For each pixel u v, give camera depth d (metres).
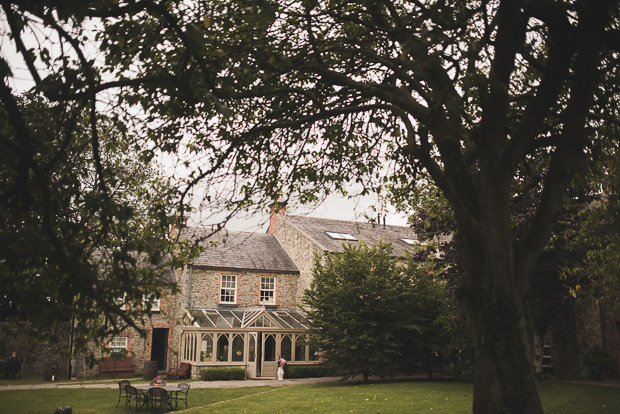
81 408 14.34
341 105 7.53
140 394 14.37
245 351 23.77
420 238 16.66
